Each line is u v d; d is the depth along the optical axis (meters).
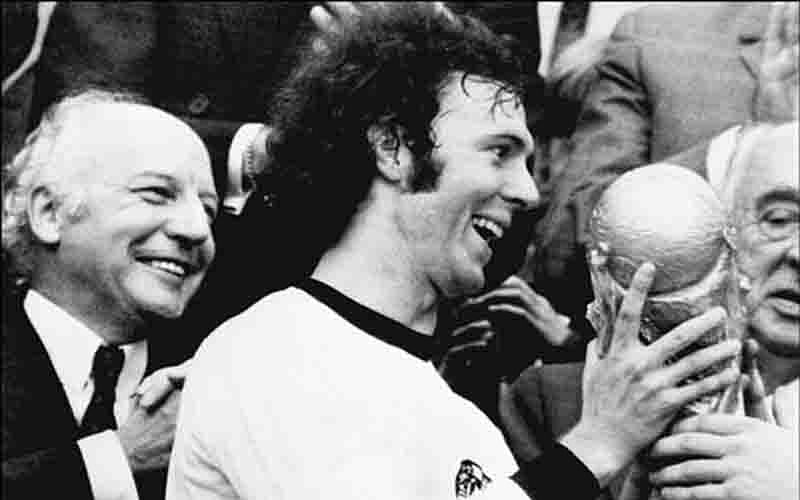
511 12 6.32
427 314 3.62
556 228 6.00
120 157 4.64
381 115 3.57
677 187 3.50
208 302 4.89
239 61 5.84
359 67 3.62
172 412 4.46
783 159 4.69
